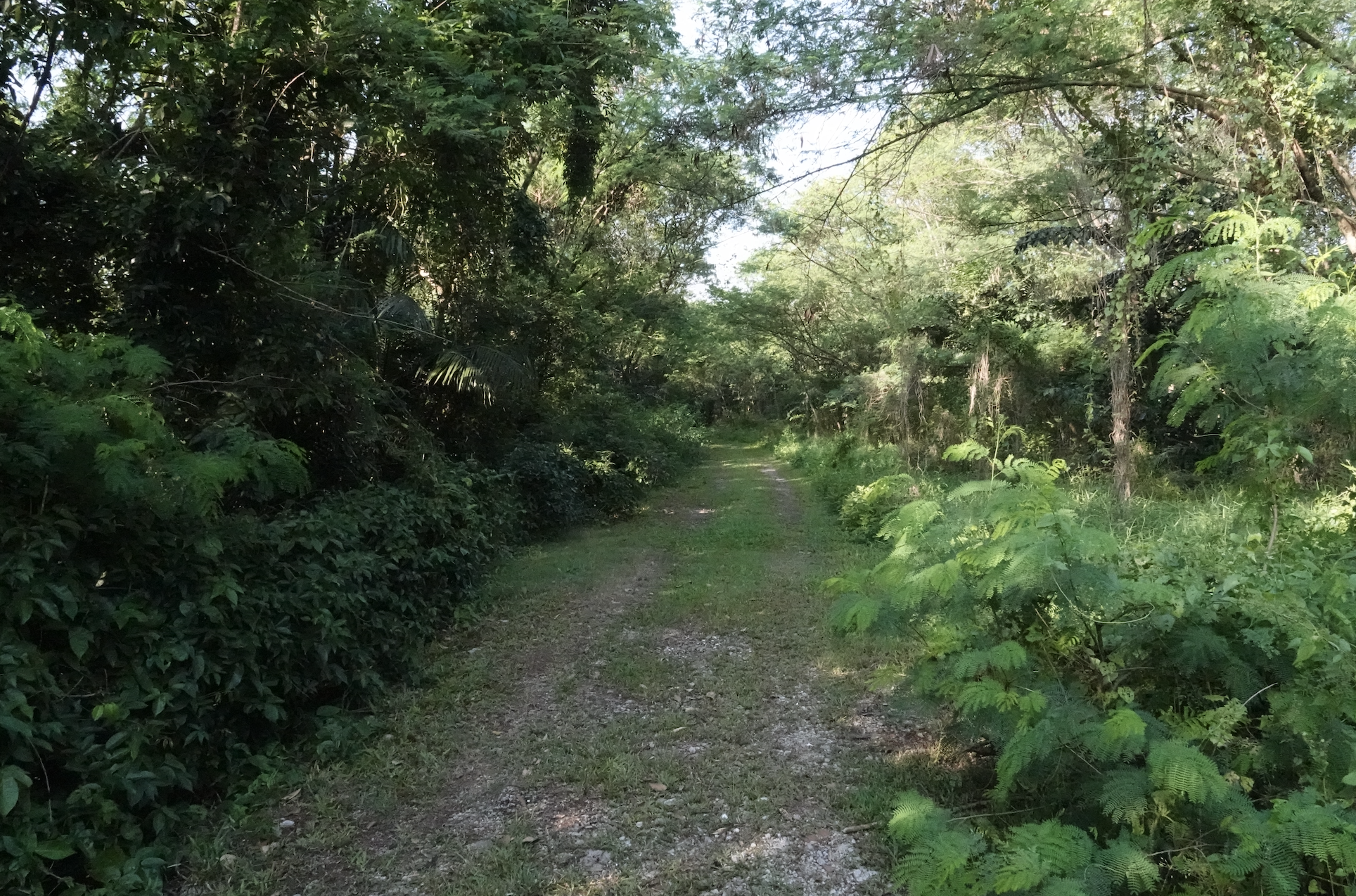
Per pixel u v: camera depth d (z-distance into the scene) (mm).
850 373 22219
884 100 8422
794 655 5715
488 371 9820
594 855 3357
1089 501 9383
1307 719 2535
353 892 3150
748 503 14609
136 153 5762
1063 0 7398
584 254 15250
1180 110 8891
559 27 8586
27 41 5301
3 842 2605
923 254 15469
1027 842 2396
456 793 3934
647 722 4648
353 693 4895
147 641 3535
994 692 2723
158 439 3730
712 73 8750
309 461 6656
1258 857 2219
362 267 8516
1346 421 3137
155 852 3168
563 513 11469
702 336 25203
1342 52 7523
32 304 4945
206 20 6008
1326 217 7848
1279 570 3236
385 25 5949
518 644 6227
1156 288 3578
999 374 14219
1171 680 3016
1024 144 12539
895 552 3459
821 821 3521
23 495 3350
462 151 7484
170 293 5430
